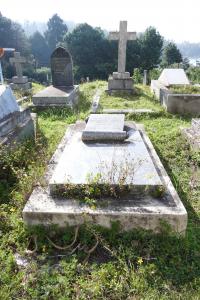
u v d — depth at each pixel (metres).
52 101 8.48
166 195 3.41
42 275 2.65
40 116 7.86
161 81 10.61
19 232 3.16
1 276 2.64
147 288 2.54
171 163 4.90
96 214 3.07
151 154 4.57
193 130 5.79
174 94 8.02
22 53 43.94
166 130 6.52
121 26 9.77
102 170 3.68
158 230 3.09
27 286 2.55
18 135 5.18
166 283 2.60
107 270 2.68
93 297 2.46
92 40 35.16
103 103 9.00
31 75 43.44
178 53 38.06
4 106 5.11
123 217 3.06
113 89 10.41
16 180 4.18
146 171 3.63
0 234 3.16
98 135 4.64
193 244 3.06
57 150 4.71
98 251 2.97
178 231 3.07
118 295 2.48
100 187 3.38
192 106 7.99
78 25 36.59
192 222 3.43
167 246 2.96
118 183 3.36
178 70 10.43
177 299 2.45
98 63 35.62
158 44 35.25
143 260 2.83
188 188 4.12
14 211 3.48
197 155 4.96
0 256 2.86
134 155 4.09
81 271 2.71
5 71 35.16
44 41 57.41
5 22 42.19
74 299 2.45
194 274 2.70
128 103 8.94
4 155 4.35
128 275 2.64
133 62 34.94
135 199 3.33
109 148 4.35
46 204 3.26
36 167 4.19
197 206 3.73
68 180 3.41
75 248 2.98
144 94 10.37
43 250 2.91
